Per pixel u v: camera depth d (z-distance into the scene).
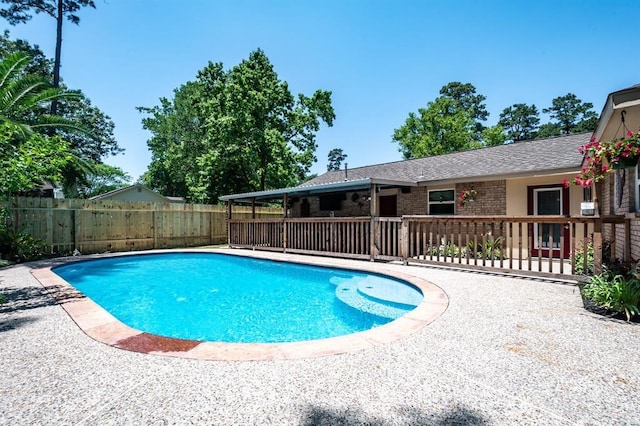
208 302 6.17
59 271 8.61
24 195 11.72
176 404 2.08
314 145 22.28
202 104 21.19
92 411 2.00
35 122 11.91
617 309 3.87
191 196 26.11
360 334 3.31
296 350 2.91
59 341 3.16
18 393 2.22
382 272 6.90
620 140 4.60
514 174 8.94
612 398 2.13
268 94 19.64
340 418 1.92
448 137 31.53
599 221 5.14
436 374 2.46
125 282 8.04
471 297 4.74
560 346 2.97
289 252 10.81
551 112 45.59
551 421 1.89
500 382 2.34
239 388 2.27
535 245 9.39
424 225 7.60
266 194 11.88
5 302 4.70
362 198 13.19
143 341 3.15
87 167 13.98
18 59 10.27
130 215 12.39
